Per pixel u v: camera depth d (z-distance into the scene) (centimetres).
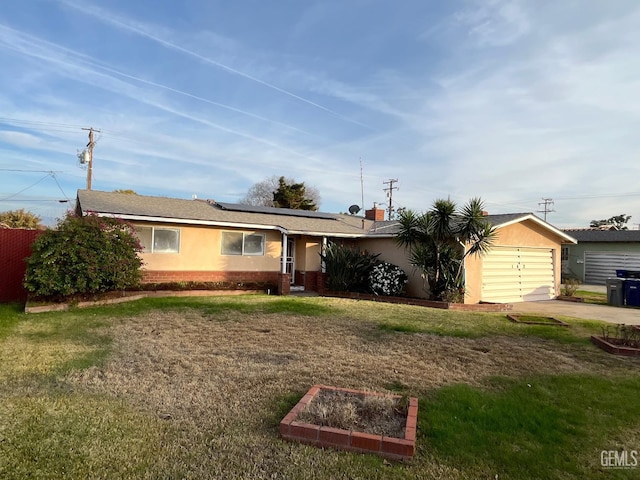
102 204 1329
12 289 1166
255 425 385
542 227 1634
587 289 2148
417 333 809
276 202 4522
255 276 1588
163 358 602
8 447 330
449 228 1305
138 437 355
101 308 1030
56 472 299
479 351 684
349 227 1828
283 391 474
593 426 399
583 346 736
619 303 1413
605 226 4741
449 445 352
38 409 406
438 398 458
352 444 343
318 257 1714
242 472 306
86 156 2667
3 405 414
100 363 567
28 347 644
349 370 561
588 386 514
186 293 1328
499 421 400
